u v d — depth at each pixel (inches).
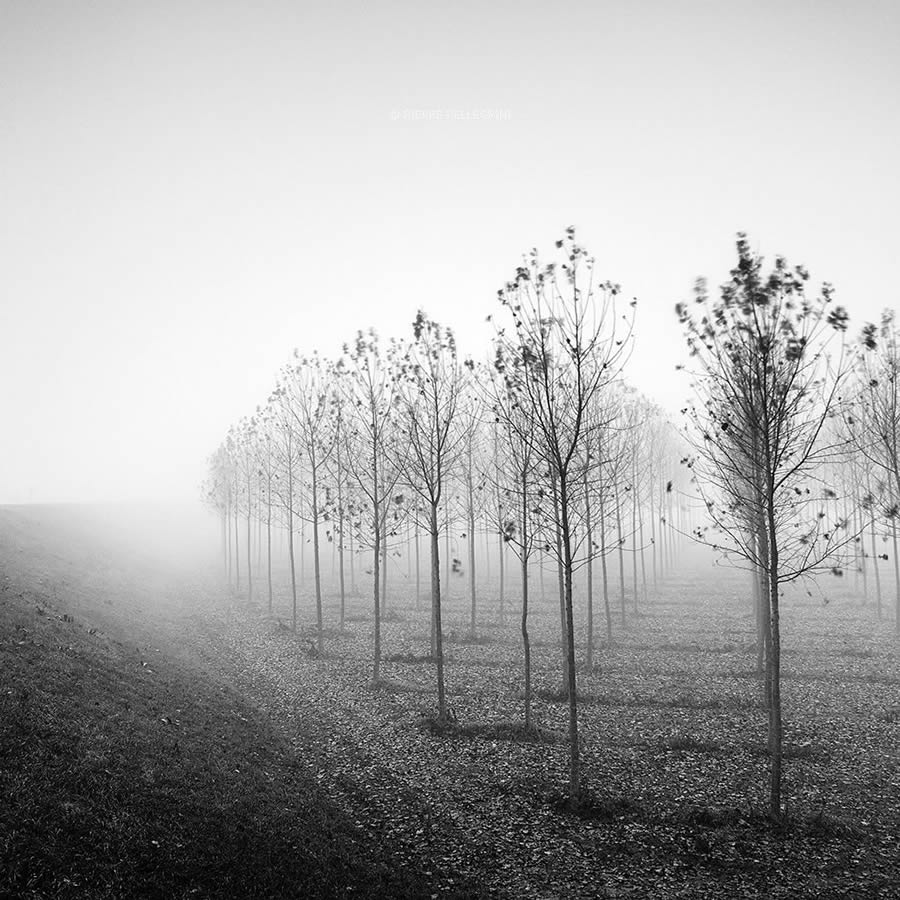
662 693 850.8
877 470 1376.7
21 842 359.9
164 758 516.4
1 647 616.1
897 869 412.8
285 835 446.0
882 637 1191.6
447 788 554.6
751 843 446.6
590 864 428.8
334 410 1107.9
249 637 1244.5
